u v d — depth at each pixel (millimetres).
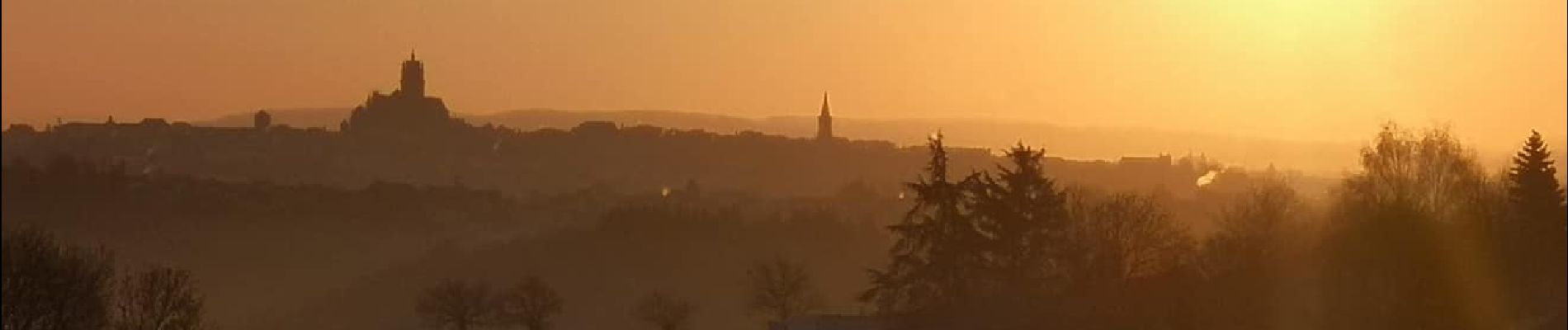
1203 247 89062
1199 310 78188
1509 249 83750
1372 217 81875
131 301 67375
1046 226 89125
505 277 128125
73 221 87312
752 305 125250
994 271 88250
